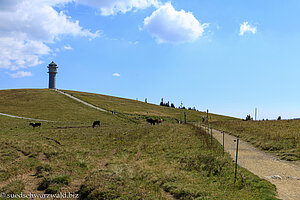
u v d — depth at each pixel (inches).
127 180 442.6
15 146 830.5
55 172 511.8
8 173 510.3
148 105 4495.6
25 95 3747.5
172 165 601.9
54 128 1651.1
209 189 410.0
